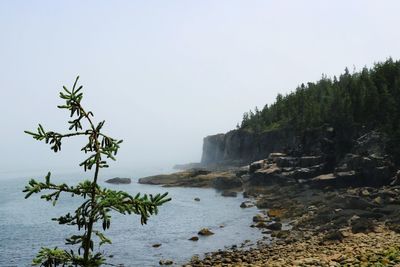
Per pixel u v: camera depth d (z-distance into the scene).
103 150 7.14
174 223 52.06
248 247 36.09
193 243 39.38
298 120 121.38
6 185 157.25
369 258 25.38
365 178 64.19
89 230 7.15
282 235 39.59
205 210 63.16
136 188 109.56
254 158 154.00
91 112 7.12
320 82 163.12
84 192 7.20
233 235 42.41
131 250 37.12
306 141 92.81
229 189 94.25
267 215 53.62
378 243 30.77
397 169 64.50
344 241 33.19
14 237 46.25
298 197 63.72
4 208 77.44
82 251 37.31
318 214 46.12
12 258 36.09
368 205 45.03
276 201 64.38
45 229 51.38
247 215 55.75
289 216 50.62
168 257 34.03
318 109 110.75
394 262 23.83
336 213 44.66
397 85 94.44
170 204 71.94
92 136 7.18
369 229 36.00
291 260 28.52
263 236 40.84
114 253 36.06
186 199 79.56
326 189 64.62
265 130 151.12
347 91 116.00
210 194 88.56
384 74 110.50
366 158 65.62
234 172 116.88
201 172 122.00
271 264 27.38
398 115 80.75
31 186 6.95
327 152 83.12
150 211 7.05
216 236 42.31
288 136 131.00
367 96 92.06
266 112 171.12
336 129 89.00
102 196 7.17
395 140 70.81
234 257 32.06
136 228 49.03
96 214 7.18
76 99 7.00
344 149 82.31
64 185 7.12
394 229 35.28
